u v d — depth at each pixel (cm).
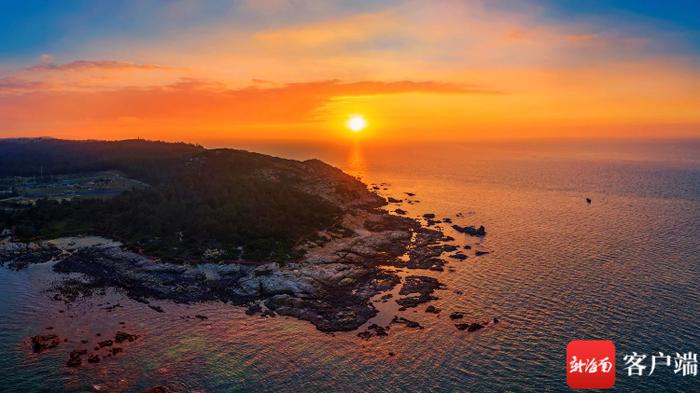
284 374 7888
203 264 12706
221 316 10088
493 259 13525
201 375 7856
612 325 9188
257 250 13412
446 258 13800
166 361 8275
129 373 7912
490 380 7600
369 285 11712
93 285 11844
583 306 10069
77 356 8369
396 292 11294
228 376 7831
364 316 9969
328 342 8938
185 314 10188
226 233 14462
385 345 8794
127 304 10706
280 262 12719
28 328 9469
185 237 14538
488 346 8612
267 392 7400
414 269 12900
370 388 7469
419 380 7662
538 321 9475
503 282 11656
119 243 14800
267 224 15075
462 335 9044
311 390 7444
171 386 7550
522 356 8244
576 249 14212
